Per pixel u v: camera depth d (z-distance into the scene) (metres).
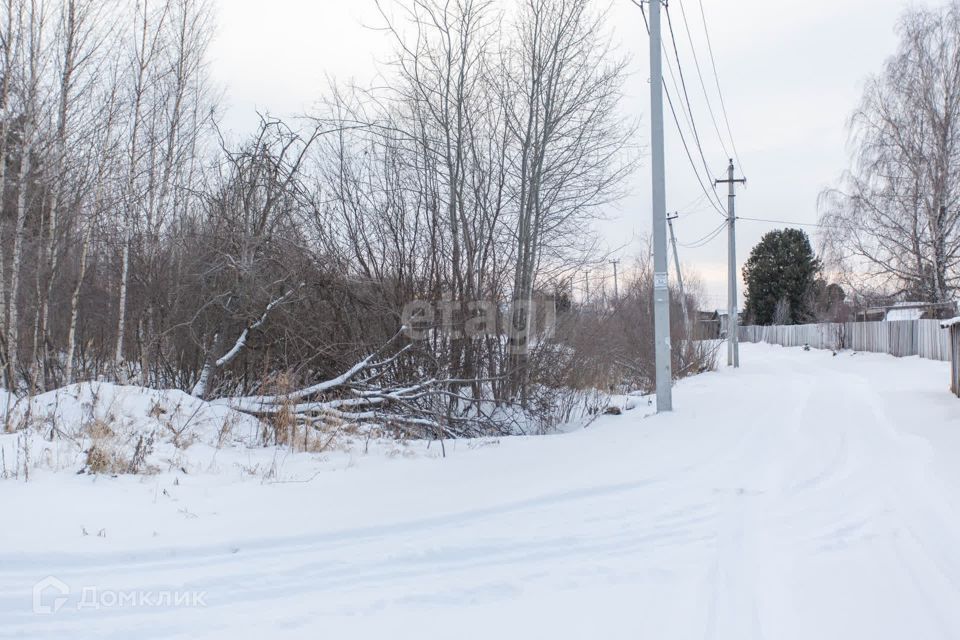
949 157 23.98
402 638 3.21
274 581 3.90
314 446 8.15
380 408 10.53
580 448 8.65
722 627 3.39
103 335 13.16
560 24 12.70
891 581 4.01
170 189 13.62
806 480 6.69
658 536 4.86
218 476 6.36
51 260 11.53
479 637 3.24
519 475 6.81
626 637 3.27
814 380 19.73
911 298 31.56
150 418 7.93
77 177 12.03
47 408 7.81
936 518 5.32
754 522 5.21
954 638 3.30
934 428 9.86
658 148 12.58
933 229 24.55
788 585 3.95
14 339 10.62
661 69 12.57
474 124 12.27
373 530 4.86
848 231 26.70
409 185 11.59
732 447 8.62
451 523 5.11
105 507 5.04
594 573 4.11
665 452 8.27
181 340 10.37
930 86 24.31
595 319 14.42
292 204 9.95
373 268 11.09
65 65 11.73
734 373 24.56
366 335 10.70
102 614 3.41
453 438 10.15
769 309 58.66
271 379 9.55
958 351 13.91
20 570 3.91
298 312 10.00
